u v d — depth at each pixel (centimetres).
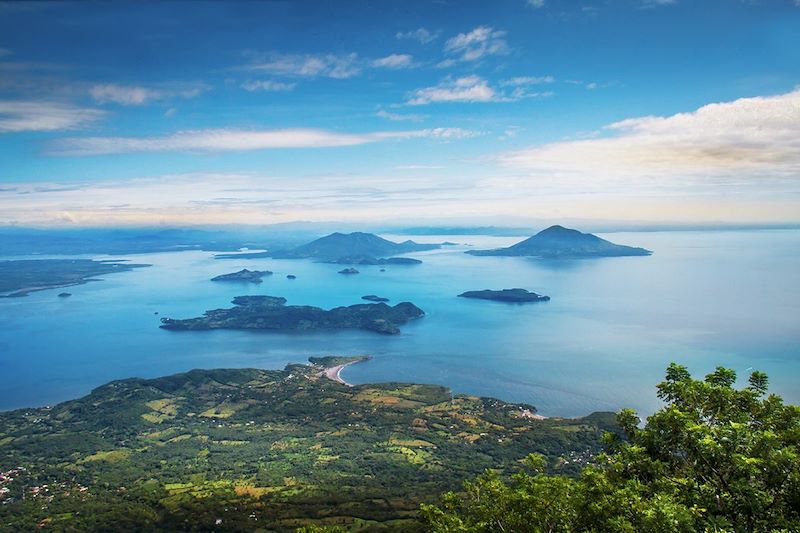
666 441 2191
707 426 2027
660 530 1697
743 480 1911
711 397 2264
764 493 1864
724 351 19300
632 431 2394
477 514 2338
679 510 1733
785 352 18500
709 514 1905
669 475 2192
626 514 1897
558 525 2070
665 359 19362
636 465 2200
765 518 1870
